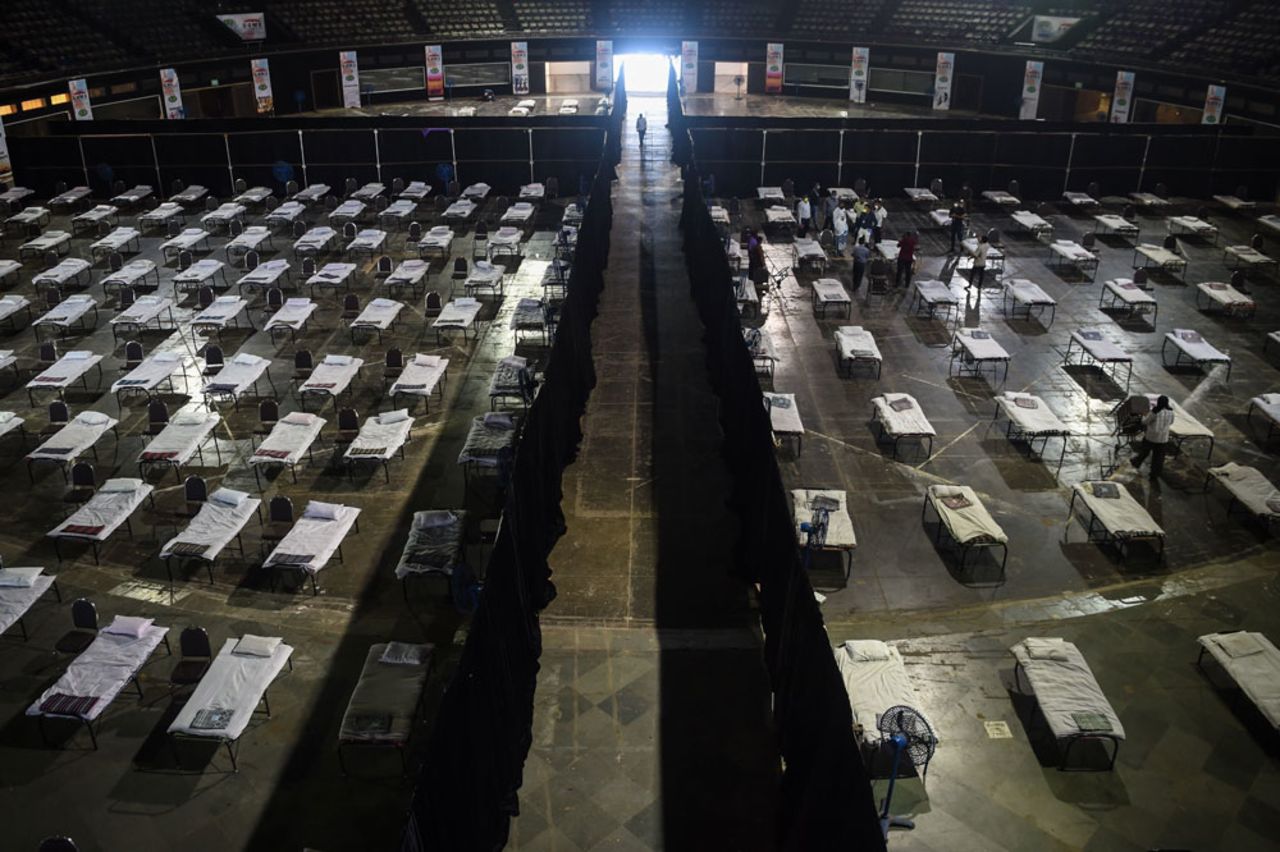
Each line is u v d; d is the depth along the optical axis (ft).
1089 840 40.47
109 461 70.18
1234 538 61.05
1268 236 118.42
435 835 32.17
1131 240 116.57
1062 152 129.80
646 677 46.44
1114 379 81.46
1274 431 73.36
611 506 60.64
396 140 132.05
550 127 133.90
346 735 42.32
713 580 53.67
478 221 122.72
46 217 125.90
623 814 39.14
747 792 40.14
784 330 90.84
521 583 45.83
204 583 57.11
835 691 33.65
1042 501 64.75
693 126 138.72
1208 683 49.11
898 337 89.40
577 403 69.36
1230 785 43.16
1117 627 53.26
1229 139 128.26
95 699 45.21
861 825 30.12
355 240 107.34
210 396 79.05
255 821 41.47
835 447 71.20
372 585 56.75
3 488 67.05
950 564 58.70
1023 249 113.29
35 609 55.26
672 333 85.71
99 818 41.75
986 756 44.73
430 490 66.03
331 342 88.74
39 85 154.71
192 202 130.41
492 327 91.76
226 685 45.52
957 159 131.44
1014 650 47.98
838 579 57.41
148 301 91.66
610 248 106.93
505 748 39.65
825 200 119.65
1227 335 89.81
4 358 79.82
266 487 66.44
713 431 69.56
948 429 73.61
